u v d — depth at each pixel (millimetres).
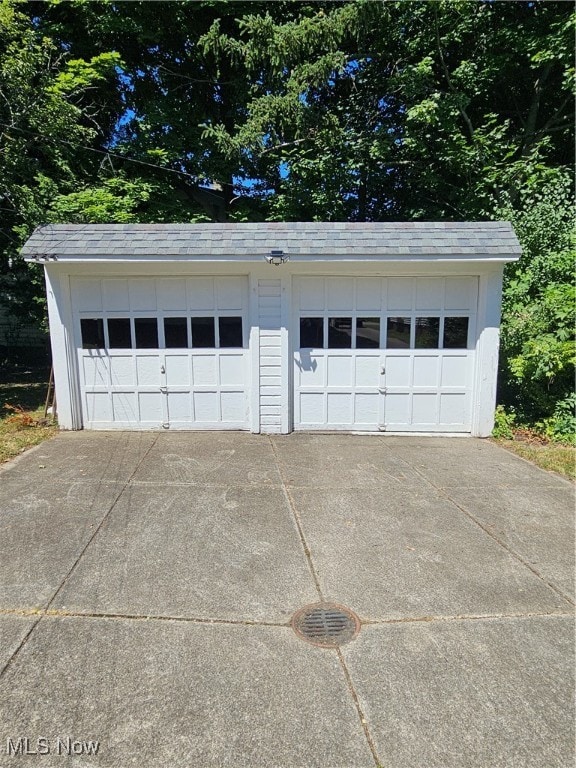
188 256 5953
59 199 8344
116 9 10398
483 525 3898
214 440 6246
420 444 6227
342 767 1812
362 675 2268
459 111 10070
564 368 6383
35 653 2357
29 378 10734
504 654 2424
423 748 1896
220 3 10359
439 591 2965
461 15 9695
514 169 9281
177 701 2096
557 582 3082
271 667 2305
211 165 11453
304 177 10789
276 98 9875
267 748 1885
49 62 8328
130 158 10844
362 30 9867
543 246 7211
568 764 1831
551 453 5777
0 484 4590
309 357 6535
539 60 9367
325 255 5938
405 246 5980
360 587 2992
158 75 11727
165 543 3492
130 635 2504
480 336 6402
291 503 4266
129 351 6527
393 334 6508
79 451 5676
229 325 6500
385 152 10430
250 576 3088
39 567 3139
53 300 6344
